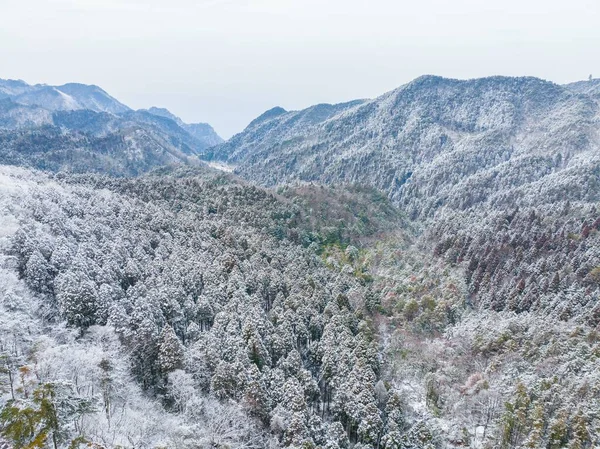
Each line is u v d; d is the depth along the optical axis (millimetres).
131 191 180125
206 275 103500
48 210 109125
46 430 36219
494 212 183375
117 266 92188
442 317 109625
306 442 58219
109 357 58438
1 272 70438
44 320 67688
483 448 67688
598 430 59281
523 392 69625
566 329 89250
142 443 48594
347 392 72625
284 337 85875
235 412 60688
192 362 68438
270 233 163125
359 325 99688
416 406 81000
